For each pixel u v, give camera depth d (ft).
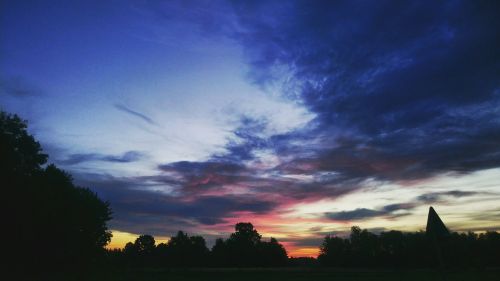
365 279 224.53
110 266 286.05
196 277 248.32
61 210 208.33
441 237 42.80
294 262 548.72
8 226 174.50
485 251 372.79
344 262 485.97
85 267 248.52
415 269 386.93
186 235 545.44
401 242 463.83
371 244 484.33
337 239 509.76
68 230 219.41
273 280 234.58
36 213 178.81
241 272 333.01
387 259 458.91
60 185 214.90
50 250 212.43
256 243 512.22
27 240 188.03
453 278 188.14
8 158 162.50
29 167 177.06
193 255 518.78
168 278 217.15
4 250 187.52
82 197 242.17
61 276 177.17
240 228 515.09
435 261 412.98
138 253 536.42
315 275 294.25
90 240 249.96
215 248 516.32
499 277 183.42
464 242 364.17
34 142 175.52
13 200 166.20
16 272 183.21
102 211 259.60
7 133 166.71
